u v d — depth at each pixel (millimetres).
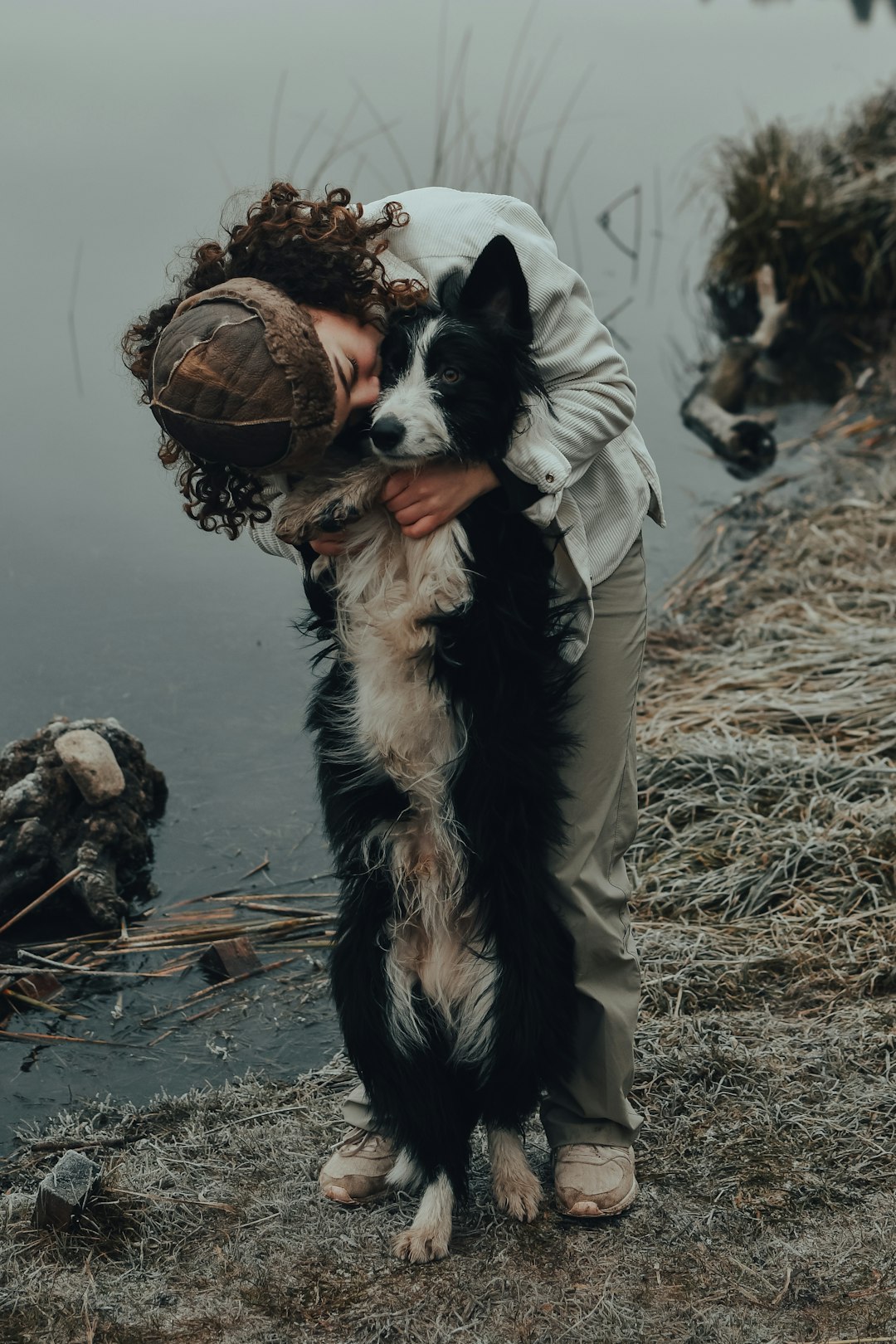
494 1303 2549
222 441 2186
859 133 9344
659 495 2770
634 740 2762
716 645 5336
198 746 4820
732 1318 2494
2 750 4477
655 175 10406
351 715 2541
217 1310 2562
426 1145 2641
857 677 4910
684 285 8992
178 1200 2846
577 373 2496
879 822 4039
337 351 2262
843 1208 2760
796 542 6094
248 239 2283
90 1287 2621
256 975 3785
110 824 4168
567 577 2566
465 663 2428
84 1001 3680
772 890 3869
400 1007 2619
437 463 2336
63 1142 3053
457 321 2301
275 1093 3242
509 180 9695
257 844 4371
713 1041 3277
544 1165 2955
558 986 2666
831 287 8391
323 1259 2678
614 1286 2582
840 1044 3242
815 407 7590
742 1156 2914
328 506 2357
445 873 2561
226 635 5527
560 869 2658
